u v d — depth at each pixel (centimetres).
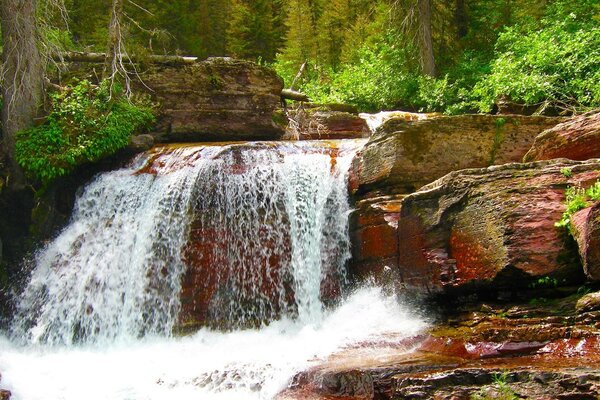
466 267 836
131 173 1355
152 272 1208
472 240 833
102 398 801
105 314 1225
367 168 1140
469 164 1126
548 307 748
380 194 1099
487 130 1144
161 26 3275
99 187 1369
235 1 4491
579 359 631
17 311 1309
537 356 674
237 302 1180
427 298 900
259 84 1700
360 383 685
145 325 1184
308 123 1814
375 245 1039
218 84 1653
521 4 2448
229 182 1230
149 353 1059
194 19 3753
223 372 812
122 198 1324
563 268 754
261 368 801
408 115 1916
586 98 1464
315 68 3431
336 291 1125
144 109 1554
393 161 1085
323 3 4422
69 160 1370
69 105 1431
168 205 1237
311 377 729
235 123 1658
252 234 1211
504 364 647
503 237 783
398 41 2470
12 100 1418
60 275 1297
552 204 784
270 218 1216
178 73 1633
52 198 1405
